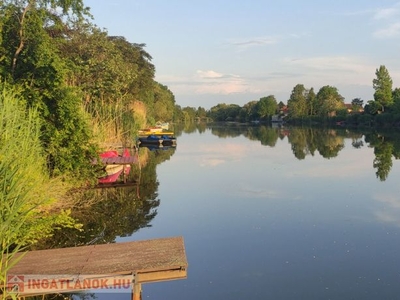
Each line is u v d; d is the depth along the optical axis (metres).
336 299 6.43
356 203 13.23
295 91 99.38
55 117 13.44
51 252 6.66
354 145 34.75
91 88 26.75
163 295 6.60
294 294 6.63
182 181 17.81
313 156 26.94
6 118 7.71
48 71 13.17
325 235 9.80
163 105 67.12
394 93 69.88
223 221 11.16
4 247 5.28
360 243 9.20
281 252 8.62
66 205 12.07
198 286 6.95
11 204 5.62
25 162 8.21
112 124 25.36
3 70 12.91
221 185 16.78
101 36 28.66
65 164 13.35
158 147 35.72
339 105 84.62
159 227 10.56
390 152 28.08
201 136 53.72
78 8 16.08
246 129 75.69
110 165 17.62
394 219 11.21
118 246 6.78
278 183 17.09
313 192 15.11
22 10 14.12
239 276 7.36
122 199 13.95
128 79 30.48
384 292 6.70
